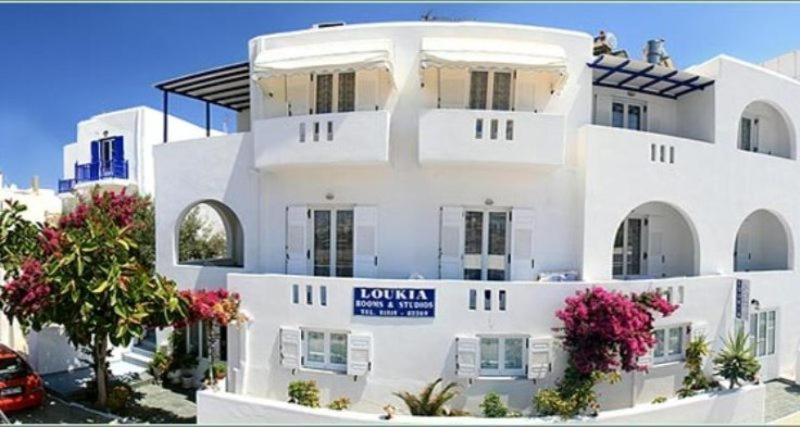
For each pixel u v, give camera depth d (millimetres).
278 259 15844
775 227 19406
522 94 14766
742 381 13672
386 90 14820
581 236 14531
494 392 12430
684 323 13867
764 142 19219
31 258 13523
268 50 15359
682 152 15680
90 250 11797
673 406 12039
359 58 13703
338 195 15172
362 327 12688
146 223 21125
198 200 16891
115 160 27984
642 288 13141
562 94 14977
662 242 17344
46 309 12188
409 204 14719
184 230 27250
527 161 13570
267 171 15719
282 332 13258
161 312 12562
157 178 17531
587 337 11898
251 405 11820
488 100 14672
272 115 15820
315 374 13023
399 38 14805
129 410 14023
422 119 13617
